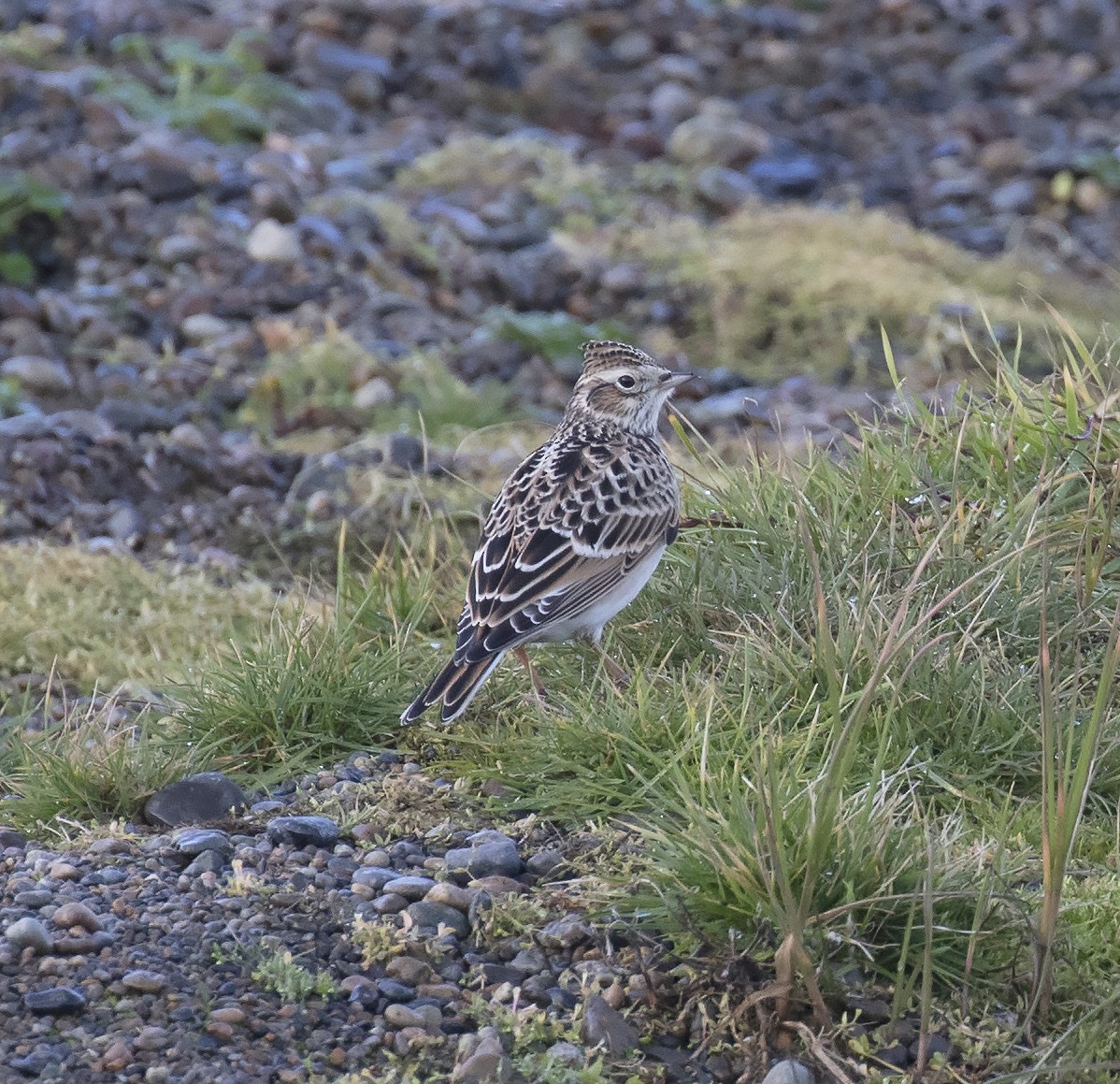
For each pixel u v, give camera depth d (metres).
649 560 9.88
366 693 9.97
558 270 20.75
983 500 10.69
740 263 20.70
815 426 16.53
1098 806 8.99
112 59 24.81
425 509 14.06
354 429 17.03
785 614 10.10
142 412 16.66
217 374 17.78
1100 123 27.50
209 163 21.44
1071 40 30.45
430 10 28.30
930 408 13.16
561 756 9.21
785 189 24.34
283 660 10.09
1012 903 7.70
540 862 8.38
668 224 22.39
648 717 9.19
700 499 11.52
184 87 23.89
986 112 27.09
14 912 7.84
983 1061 7.12
